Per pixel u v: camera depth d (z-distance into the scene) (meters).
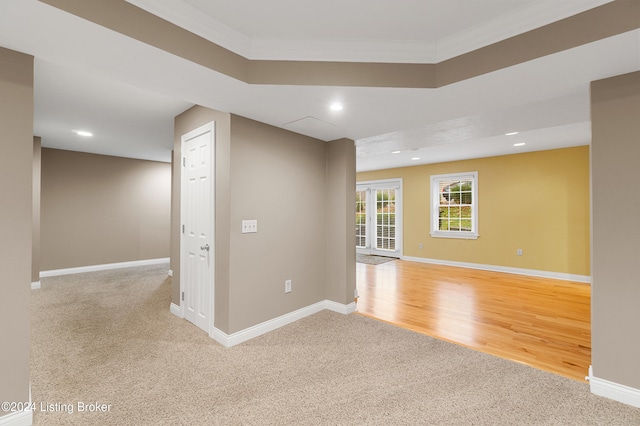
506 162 5.77
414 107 2.43
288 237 3.15
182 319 3.25
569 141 4.70
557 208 5.27
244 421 1.70
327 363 2.36
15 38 1.46
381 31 1.87
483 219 6.05
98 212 5.77
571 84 1.99
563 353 2.56
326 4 1.60
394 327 3.09
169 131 4.08
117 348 2.57
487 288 4.64
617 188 1.86
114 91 2.73
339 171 3.52
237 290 2.66
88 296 4.09
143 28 1.50
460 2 1.59
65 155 5.41
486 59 1.82
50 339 2.73
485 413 1.79
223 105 2.41
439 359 2.44
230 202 2.59
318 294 3.55
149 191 6.42
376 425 1.68
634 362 1.82
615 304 1.87
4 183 1.56
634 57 1.63
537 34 1.65
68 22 1.33
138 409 1.79
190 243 3.16
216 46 1.80
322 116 2.68
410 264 6.67
